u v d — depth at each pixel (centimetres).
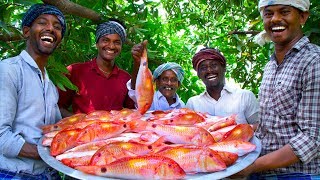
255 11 400
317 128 225
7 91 229
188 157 190
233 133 229
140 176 179
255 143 228
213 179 179
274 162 223
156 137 224
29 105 241
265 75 257
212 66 309
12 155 227
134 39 420
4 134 225
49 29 248
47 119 253
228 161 197
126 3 441
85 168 181
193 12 525
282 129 238
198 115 264
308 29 316
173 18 508
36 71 247
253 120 316
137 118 256
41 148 221
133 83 309
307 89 227
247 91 318
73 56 372
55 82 291
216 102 319
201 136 223
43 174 246
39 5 252
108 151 194
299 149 222
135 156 184
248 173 221
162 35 509
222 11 488
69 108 347
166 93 354
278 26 240
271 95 246
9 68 233
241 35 481
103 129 228
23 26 254
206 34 504
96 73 326
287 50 244
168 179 179
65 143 215
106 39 319
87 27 371
